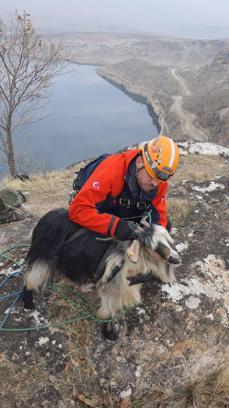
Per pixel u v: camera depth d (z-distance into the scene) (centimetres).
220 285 242
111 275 169
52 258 179
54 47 955
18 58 912
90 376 190
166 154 157
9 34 888
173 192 341
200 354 207
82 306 214
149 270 167
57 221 178
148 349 202
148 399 190
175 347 206
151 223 171
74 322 207
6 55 895
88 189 164
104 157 181
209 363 207
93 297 217
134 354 200
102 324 204
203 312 222
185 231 281
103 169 166
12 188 370
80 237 173
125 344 202
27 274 191
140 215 182
